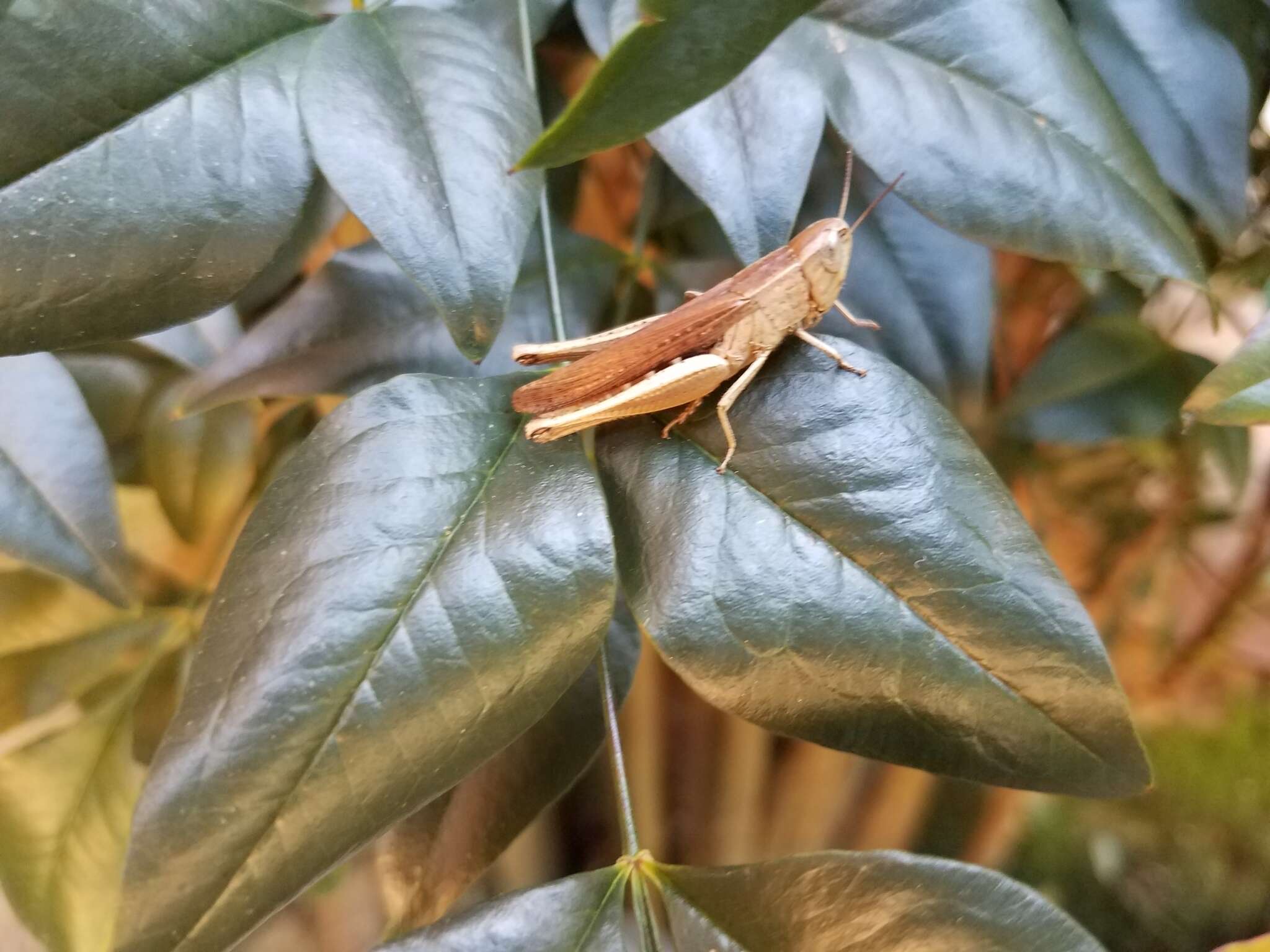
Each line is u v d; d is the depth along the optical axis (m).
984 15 0.07
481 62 0.06
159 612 0.10
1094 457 0.11
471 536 0.06
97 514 0.08
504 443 0.06
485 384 0.06
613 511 0.06
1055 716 0.06
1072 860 0.15
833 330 0.08
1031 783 0.06
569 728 0.08
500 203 0.06
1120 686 0.06
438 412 0.06
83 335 0.05
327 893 0.12
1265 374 0.06
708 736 0.16
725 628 0.06
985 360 0.08
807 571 0.06
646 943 0.06
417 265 0.06
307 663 0.05
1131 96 0.08
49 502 0.08
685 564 0.06
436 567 0.05
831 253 0.07
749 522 0.06
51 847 0.09
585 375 0.06
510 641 0.05
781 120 0.07
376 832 0.05
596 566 0.06
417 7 0.07
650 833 0.15
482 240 0.06
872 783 0.15
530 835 0.15
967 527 0.06
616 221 0.11
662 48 0.05
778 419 0.06
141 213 0.05
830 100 0.07
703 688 0.06
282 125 0.06
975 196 0.07
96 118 0.05
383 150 0.06
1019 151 0.07
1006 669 0.06
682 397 0.06
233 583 0.05
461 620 0.05
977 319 0.08
